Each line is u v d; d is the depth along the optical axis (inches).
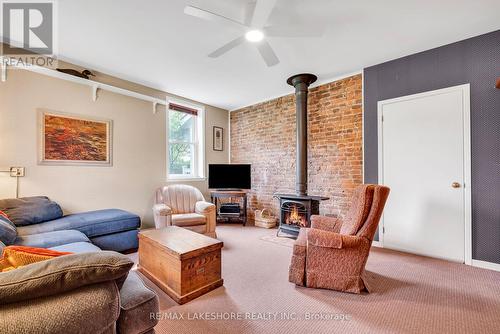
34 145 106.7
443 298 72.1
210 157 193.2
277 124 172.7
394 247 116.7
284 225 141.7
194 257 72.1
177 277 70.3
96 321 31.7
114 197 133.4
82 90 122.1
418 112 110.2
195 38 97.7
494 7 79.2
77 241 79.2
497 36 92.5
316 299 71.9
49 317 28.5
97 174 126.6
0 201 91.4
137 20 85.5
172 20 85.7
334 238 75.6
